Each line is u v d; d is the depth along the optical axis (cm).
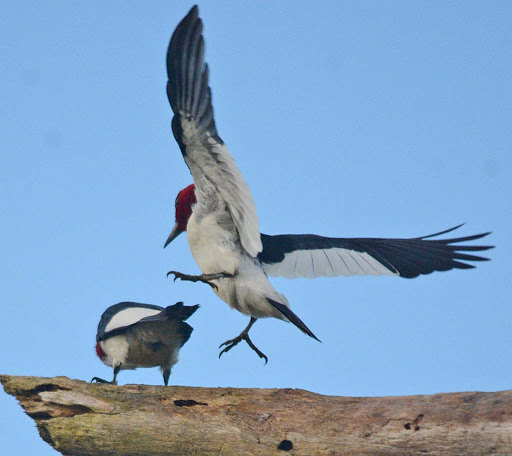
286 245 1362
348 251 1367
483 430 1014
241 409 1094
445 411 1042
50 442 1113
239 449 1066
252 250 1161
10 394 1098
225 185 1138
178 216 1364
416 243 1391
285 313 1185
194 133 1052
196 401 1102
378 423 1056
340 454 1051
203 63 1007
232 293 1221
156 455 1084
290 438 1064
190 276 1208
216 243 1206
